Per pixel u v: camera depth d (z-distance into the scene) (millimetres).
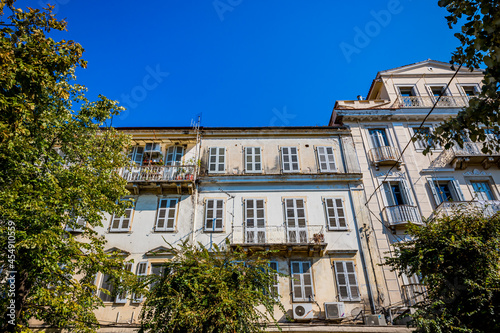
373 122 21453
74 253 12398
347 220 18172
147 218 18188
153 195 18859
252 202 18766
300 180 19328
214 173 19844
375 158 20031
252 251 17016
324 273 16641
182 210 18453
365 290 16266
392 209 18125
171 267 11703
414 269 11586
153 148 20500
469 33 6875
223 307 10180
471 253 10984
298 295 16078
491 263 10516
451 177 19375
